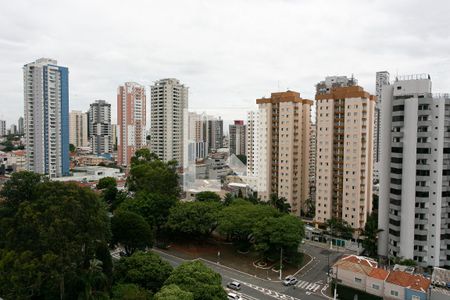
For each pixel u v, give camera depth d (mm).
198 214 93062
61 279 51219
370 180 113438
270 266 84250
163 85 180875
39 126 169125
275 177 128125
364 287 70125
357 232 108375
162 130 182750
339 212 112750
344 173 109812
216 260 87375
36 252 51438
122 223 77375
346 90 108688
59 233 51875
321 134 114250
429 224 82438
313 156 165875
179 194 133125
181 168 186125
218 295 53969
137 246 77688
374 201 128875
